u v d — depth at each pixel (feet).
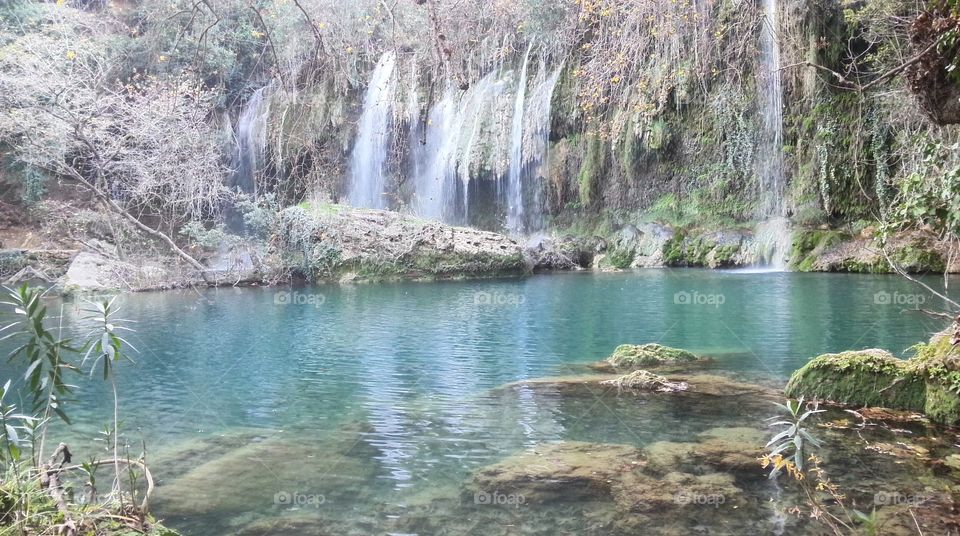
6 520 9.49
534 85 86.17
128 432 18.43
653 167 82.84
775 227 73.72
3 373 26.25
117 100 63.00
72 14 68.59
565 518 12.21
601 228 86.48
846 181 71.36
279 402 21.75
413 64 77.30
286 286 62.69
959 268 58.08
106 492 13.43
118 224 62.80
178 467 15.39
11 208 73.31
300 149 76.02
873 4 46.39
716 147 79.25
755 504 12.60
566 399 21.48
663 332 34.96
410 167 93.56
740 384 23.02
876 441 16.25
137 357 29.96
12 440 10.34
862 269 64.18
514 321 39.78
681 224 82.07
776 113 74.74
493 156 86.74
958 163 19.74
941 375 18.24
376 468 15.24
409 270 67.26
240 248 65.87
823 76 70.03
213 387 24.04
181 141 64.39
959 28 15.70
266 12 72.18
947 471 14.15
